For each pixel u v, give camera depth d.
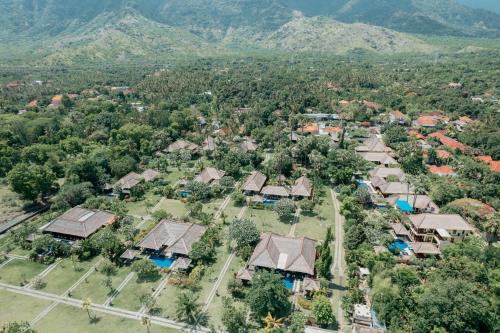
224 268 94.31
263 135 195.12
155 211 121.19
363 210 123.94
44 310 80.69
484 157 166.25
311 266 89.75
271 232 104.56
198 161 171.62
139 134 184.12
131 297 84.38
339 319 77.50
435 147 179.88
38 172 130.25
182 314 78.56
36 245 98.25
